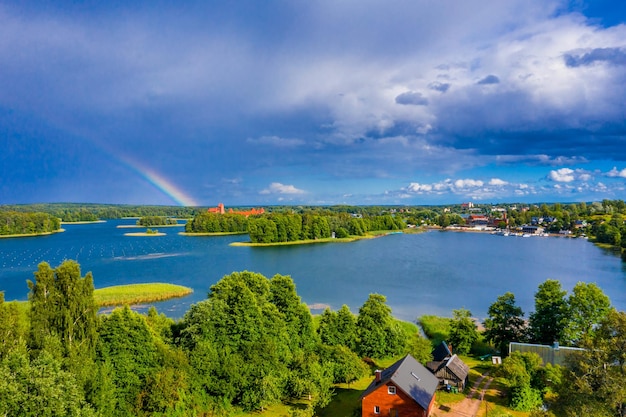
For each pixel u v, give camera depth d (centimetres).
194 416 5366
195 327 6297
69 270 4931
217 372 5841
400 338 8031
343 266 18912
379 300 8288
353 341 7862
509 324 8488
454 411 5925
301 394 6219
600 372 3709
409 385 5622
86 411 4100
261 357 6212
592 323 7750
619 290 13975
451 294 13450
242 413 5947
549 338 8106
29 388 3797
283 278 7862
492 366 7700
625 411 3556
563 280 15775
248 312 6575
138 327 5491
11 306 4728
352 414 5931
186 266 18950
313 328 7738
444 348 7700
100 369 4841
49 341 4516
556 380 5972
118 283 15162
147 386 5209
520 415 5812
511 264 19750
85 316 4991
